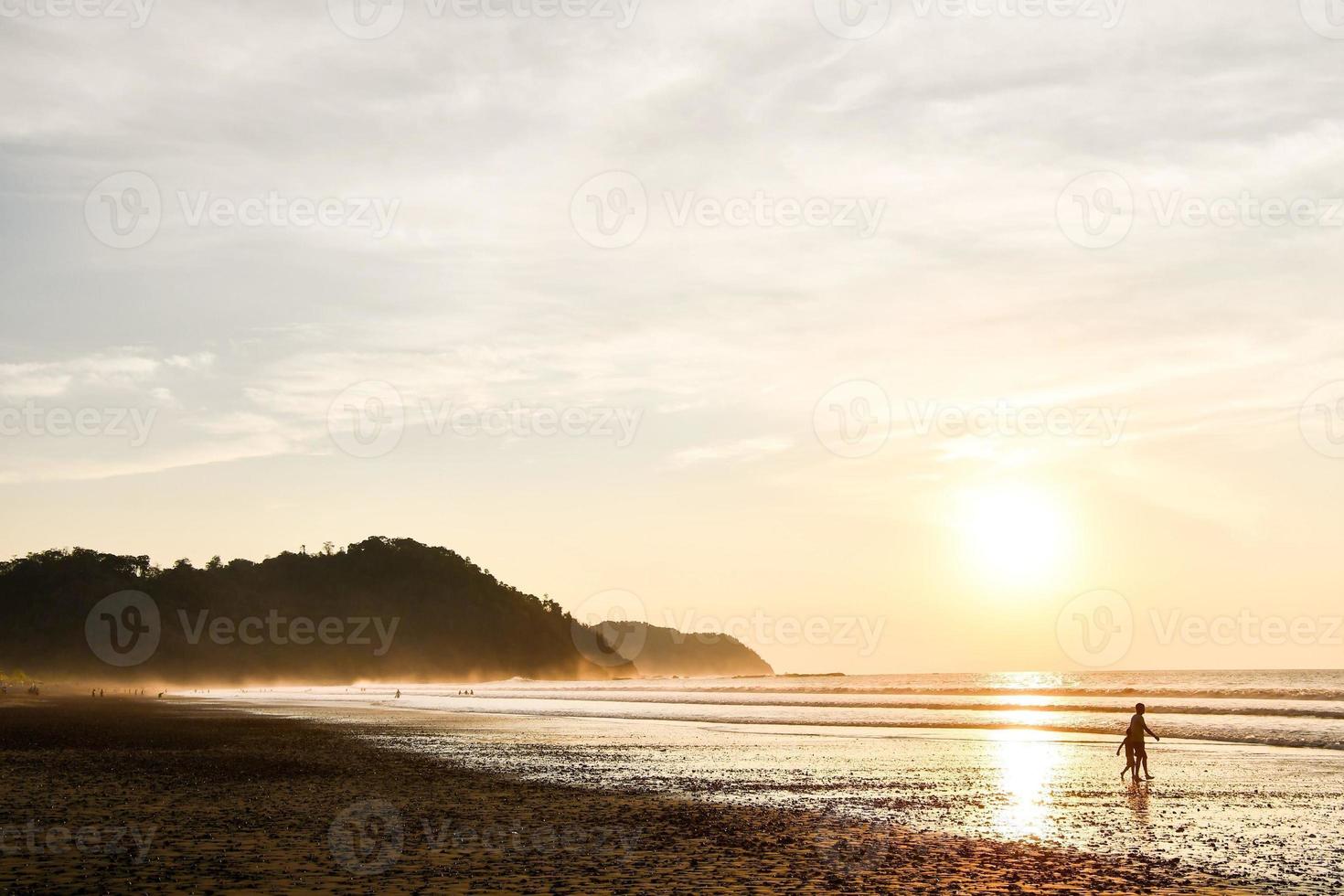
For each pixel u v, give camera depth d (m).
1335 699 69.88
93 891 12.62
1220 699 75.88
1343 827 19.03
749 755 34.78
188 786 24.22
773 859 15.48
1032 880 13.95
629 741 41.66
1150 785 25.70
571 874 14.14
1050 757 34.00
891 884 13.64
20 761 31.02
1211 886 13.70
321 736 44.84
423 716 66.62
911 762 32.34
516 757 33.72
